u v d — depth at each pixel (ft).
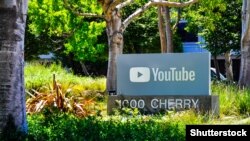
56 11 86.48
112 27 73.36
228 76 130.21
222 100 53.42
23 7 31.09
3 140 29.35
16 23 30.71
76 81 78.59
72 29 89.56
